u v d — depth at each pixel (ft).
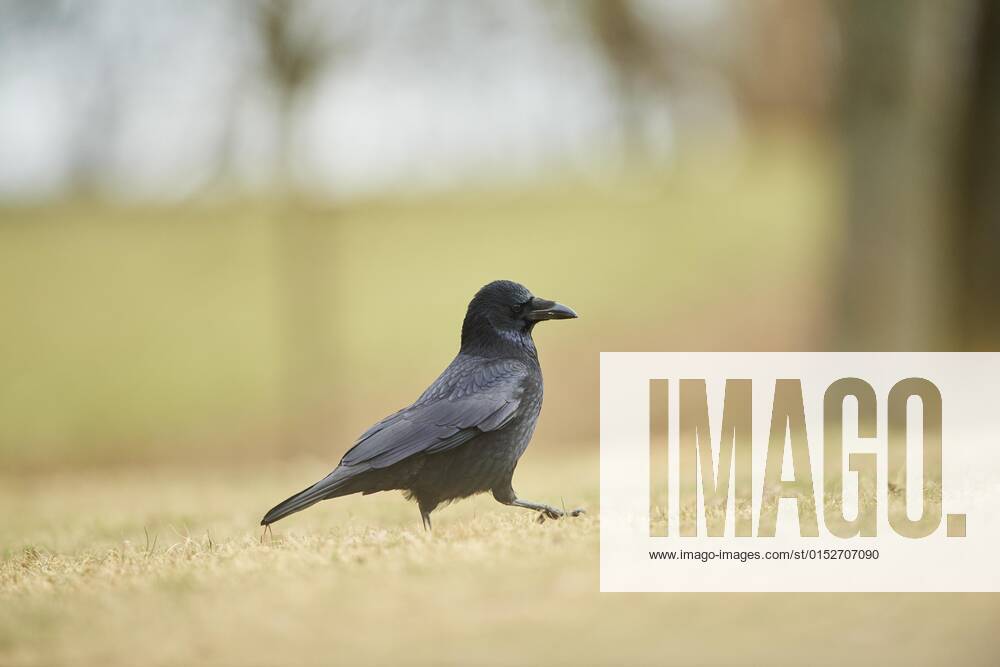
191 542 25.48
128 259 123.65
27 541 31.01
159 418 90.94
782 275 109.29
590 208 142.92
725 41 141.28
